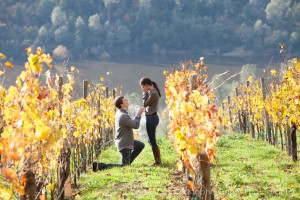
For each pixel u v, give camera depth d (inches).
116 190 684.7
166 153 1021.2
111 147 1216.2
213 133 464.4
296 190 661.3
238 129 1743.4
